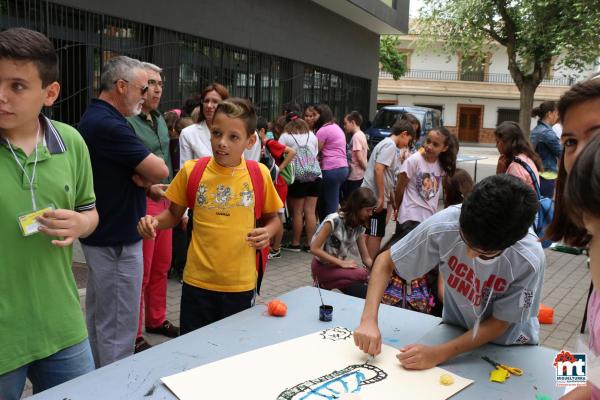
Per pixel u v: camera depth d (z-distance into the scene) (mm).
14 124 1521
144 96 2637
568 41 12234
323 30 11109
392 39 23797
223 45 7902
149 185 2656
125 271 2645
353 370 1591
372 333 1685
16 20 4723
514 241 1370
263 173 2434
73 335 1764
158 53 6555
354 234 3834
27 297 1635
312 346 1737
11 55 1462
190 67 7215
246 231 2355
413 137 5508
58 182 1683
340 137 6219
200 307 2373
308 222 6098
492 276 1640
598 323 1161
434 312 3318
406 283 3207
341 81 12406
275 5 9250
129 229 2623
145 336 3547
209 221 2336
